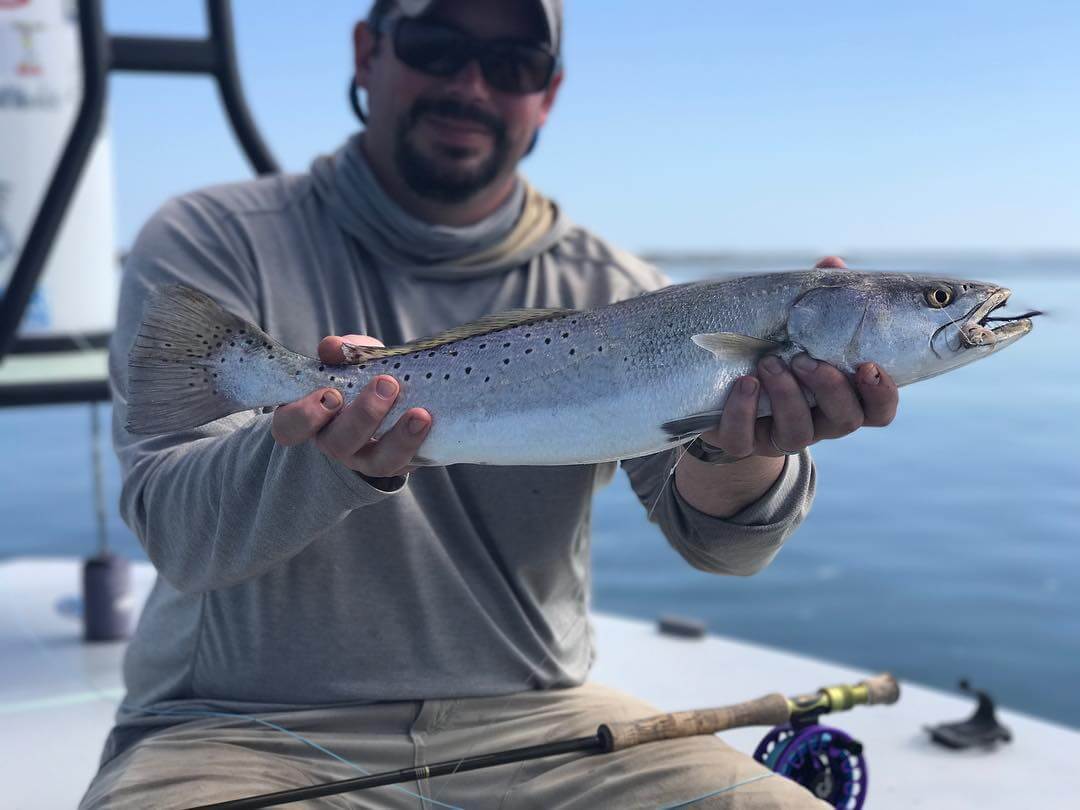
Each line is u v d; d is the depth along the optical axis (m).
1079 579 2.96
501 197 0.89
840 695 0.79
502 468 0.80
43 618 1.29
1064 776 0.91
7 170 1.19
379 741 0.74
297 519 0.64
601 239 0.94
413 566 0.77
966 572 3.06
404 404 0.66
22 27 1.18
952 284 0.66
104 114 1.11
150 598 0.81
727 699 1.07
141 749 0.70
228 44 1.20
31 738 0.98
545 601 0.82
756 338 0.65
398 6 0.84
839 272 0.67
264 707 0.74
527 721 0.77
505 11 0.85
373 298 0.84
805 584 2.97
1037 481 4.36
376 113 0.87
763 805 0.68
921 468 4.73
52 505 3.90
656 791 0.70
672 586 2.99
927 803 0.86
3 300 1.12
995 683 2.23
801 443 0.64
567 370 0.66
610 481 0.90
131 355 0.65
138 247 0.83
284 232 0.84
